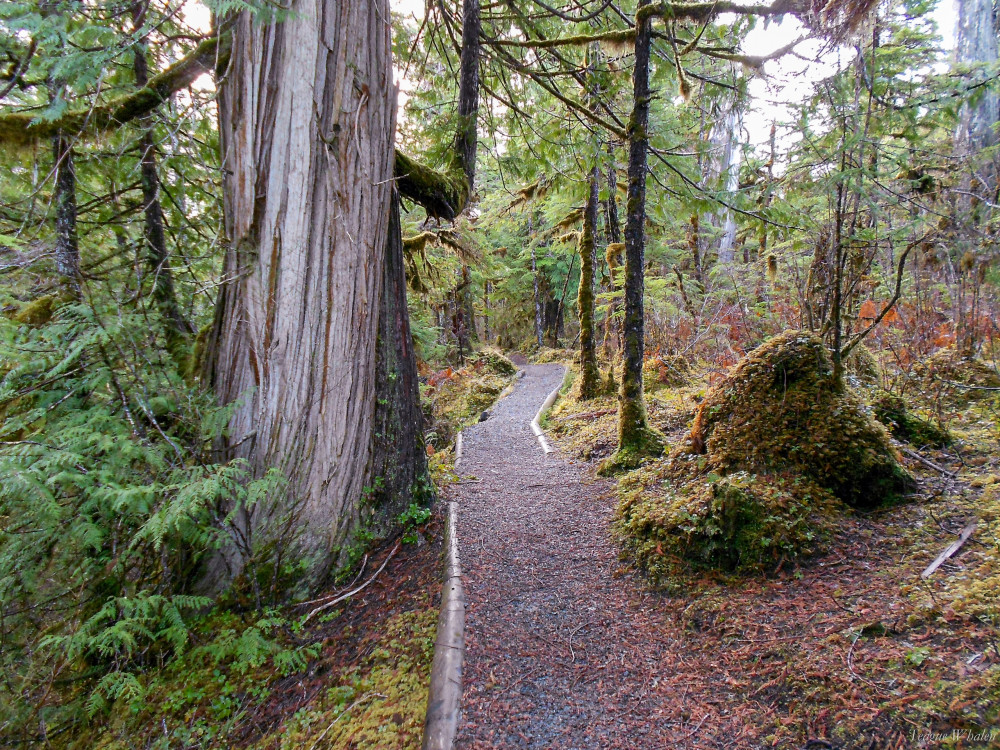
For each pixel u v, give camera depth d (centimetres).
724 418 451
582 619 328
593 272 968
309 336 370
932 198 498
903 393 507
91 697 280
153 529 272
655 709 244
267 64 339
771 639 264
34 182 370
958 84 433
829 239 455
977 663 197
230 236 366
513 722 242
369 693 274
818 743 199
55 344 301
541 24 698
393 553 414
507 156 702
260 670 309
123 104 374
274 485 352
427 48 681
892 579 275
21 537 288
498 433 921
